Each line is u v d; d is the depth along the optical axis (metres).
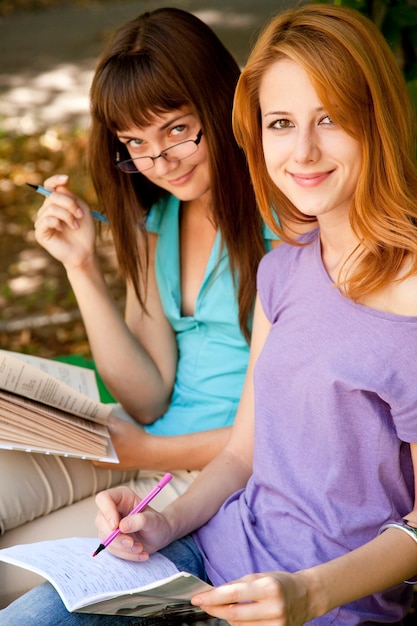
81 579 1.71
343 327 1.79
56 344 4.94
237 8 10.97
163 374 2.63
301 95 1.71
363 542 1.81
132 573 1.78
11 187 7.09
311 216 2.02
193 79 2.29
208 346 2.53
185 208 2.57
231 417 2.48
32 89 9.35
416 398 1.70
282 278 1.99
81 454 2.09
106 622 1.78
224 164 2.36
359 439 1.79
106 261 5.69
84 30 11.20
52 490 2.24
